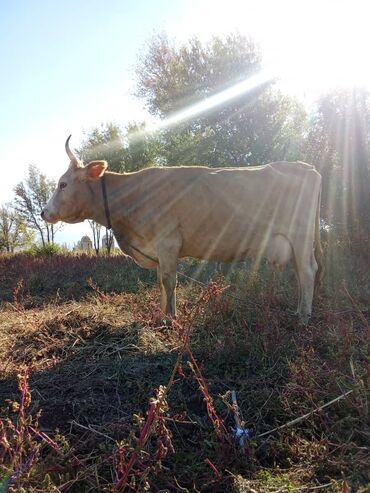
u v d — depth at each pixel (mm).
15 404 2418
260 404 3146
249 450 2547
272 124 17297
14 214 30953
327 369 3418
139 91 20766
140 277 8891
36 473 2334
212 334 4340
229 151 18000
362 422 2756
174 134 18984
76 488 2396
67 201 5305
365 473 2318
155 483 2389
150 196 5121
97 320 5176
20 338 4828
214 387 3426
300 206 5070
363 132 12141
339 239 9992
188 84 18781
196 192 5047
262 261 7480
